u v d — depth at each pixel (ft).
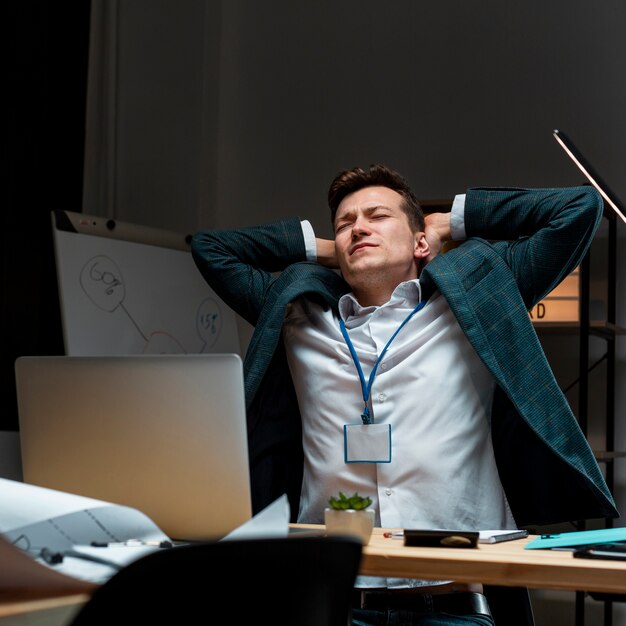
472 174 14.05
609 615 11.81
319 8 15.03
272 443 7.14
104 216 13.28
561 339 13.50
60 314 12.37
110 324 11.75
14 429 11.78
